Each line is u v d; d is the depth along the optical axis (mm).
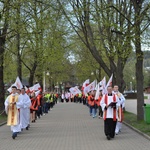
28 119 18703
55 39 32031
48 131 18219
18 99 15258
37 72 46531
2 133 17484
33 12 26250
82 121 24672
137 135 15977
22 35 28047
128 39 18266
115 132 16203
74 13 23438
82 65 54406
